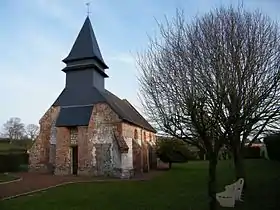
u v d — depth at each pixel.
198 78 7.82
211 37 8.70
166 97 8.30
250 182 15.66
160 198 12.91
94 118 25.88
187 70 8.02
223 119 7.64
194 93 7.62
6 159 30.34
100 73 28.94
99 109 26.00
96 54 28.00
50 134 27.98
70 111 26.94
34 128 56.81
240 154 12.96
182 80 7.93
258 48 9.43
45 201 12.88
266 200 11.35
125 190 15.80
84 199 13.23
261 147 36.88
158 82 8.62
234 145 12.55
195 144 8.07
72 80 27.91
